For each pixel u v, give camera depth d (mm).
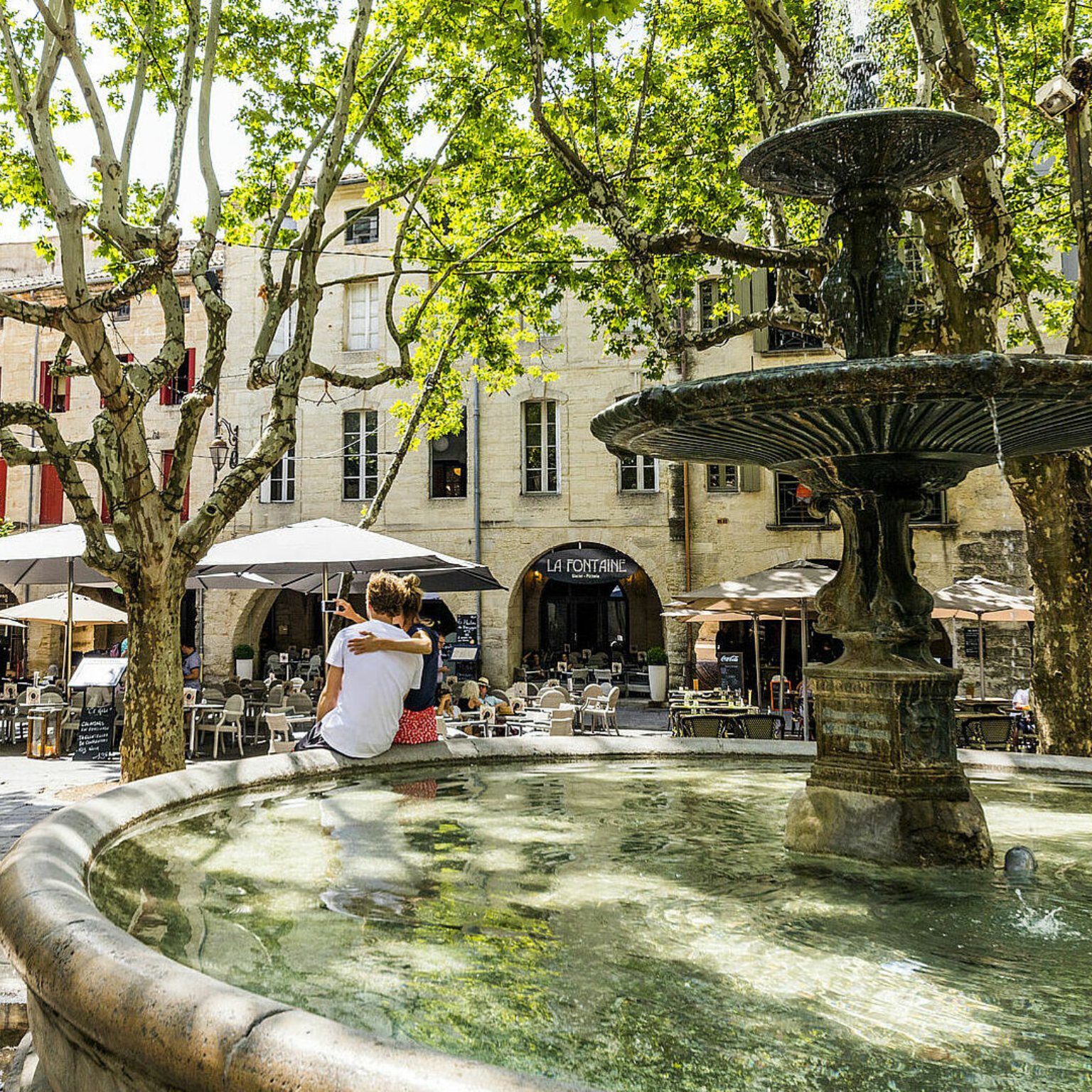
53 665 25312
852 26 6527
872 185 4152
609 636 28016
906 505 3992
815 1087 1645
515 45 10141
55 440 8266
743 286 22109
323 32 11688
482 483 23641
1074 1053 1813
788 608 14594
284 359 9539
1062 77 7348
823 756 3918
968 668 20312
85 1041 1566
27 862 2258
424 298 13969
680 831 4164
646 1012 1997
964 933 2676
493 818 4355
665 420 3604
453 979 2160
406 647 5461
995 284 7801
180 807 4105
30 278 27641
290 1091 1188
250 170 12148
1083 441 3930
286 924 2566
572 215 13047
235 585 17938
